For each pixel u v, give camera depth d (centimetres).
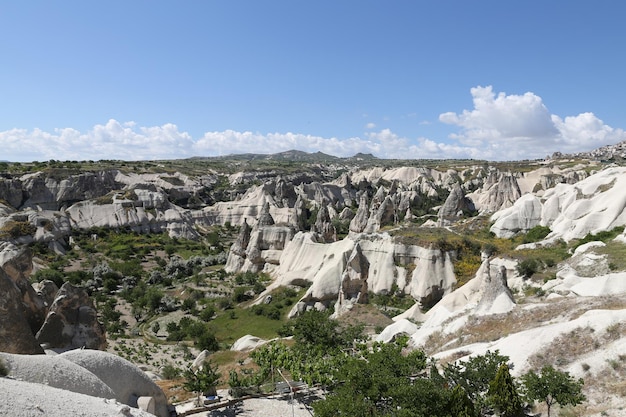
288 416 2906
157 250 12319
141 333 7212
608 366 2717
